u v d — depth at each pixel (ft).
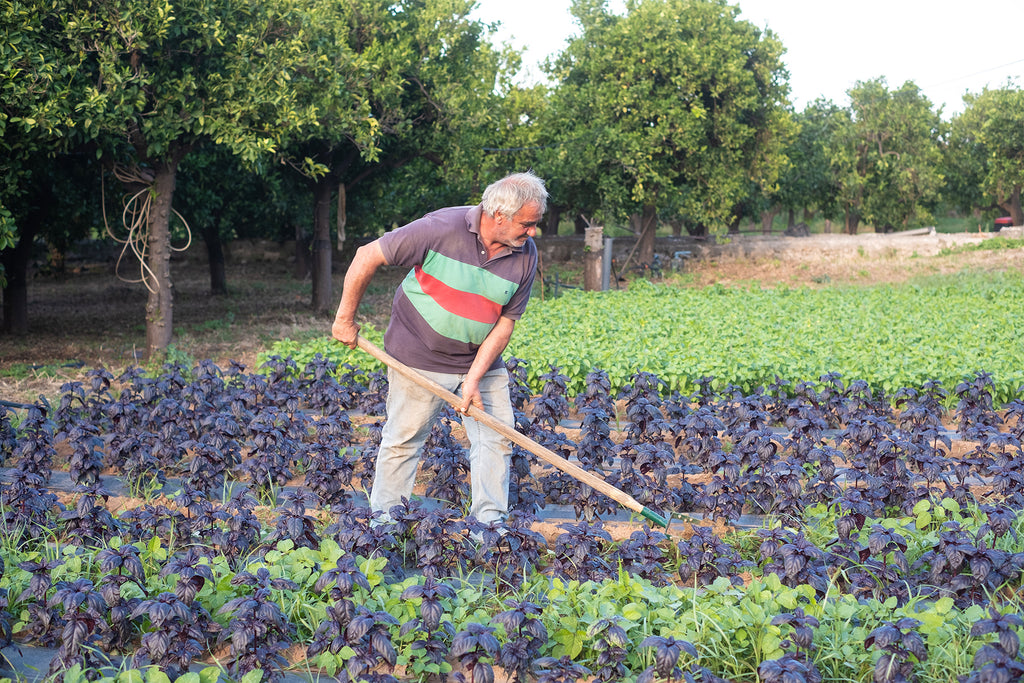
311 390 25.25
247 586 11.85
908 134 111.45
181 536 14.33
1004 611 11.23
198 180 54.90
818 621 10.62
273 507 16.60
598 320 42.19
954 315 45.03
